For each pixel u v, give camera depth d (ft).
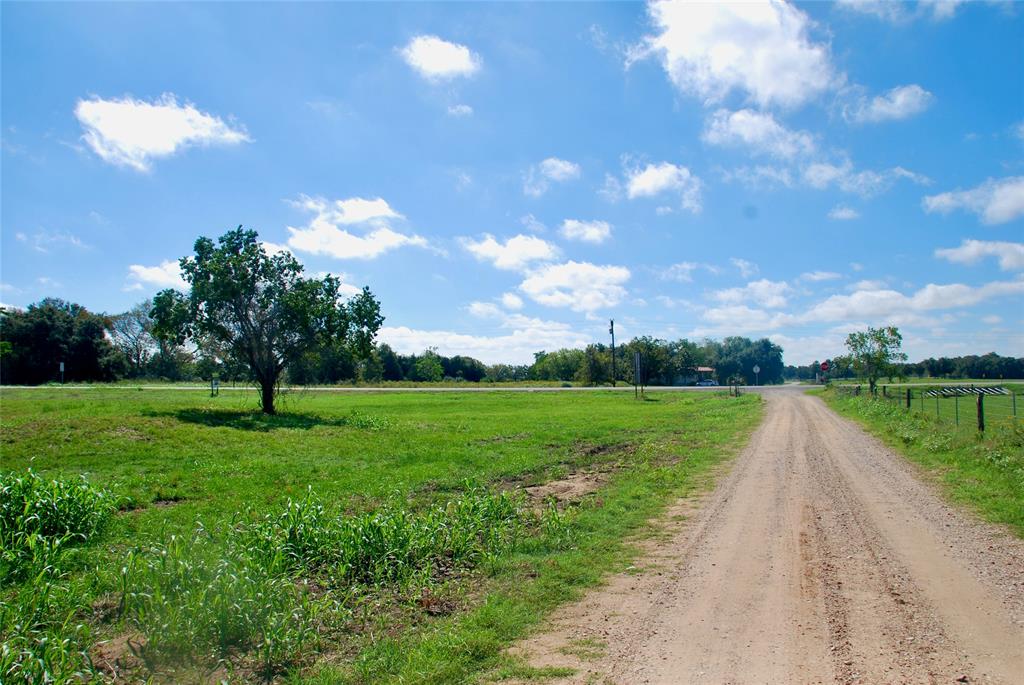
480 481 47.21
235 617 18.66
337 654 18.02
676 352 396.98
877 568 24.98
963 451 52.85
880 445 65.72
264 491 41.86
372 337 106.11
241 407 107.55
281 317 97.91
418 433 78.23
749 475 48.08
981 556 26.43
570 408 133.08
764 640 18.24
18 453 52.75
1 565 24.00
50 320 259.60
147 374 319.68
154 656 17.47
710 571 25.03
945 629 18.81
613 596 22.44
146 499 38.68
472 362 426.51
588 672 16.42
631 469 53.21
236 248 97.71
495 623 19.84
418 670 16.63
